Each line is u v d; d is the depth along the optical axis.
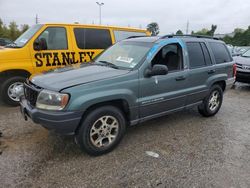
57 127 3.23
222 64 5.43
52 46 6.12
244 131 4.77
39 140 4.06
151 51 4.11
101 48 6.88
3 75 5.77
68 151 3.73
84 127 3.40
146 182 3.07
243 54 10.23
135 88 3.78
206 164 3.50
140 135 4.40
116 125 3.74
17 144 3.90
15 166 3.29
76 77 3.54
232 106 6.54
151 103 4.03
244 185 3.06
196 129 4.77
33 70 5.88
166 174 3.24
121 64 4.11
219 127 4.92
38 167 3.29
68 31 6.34
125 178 3.13
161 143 4.11
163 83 4.16
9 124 4.70
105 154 3.69
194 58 4.81
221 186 3.03
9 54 5.57
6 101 5.76
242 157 3.73
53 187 2.92
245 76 8.66
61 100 3.18
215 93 5.46
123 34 7.39
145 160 3.56
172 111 4.54
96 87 3.40
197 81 4.82
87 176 3.14
